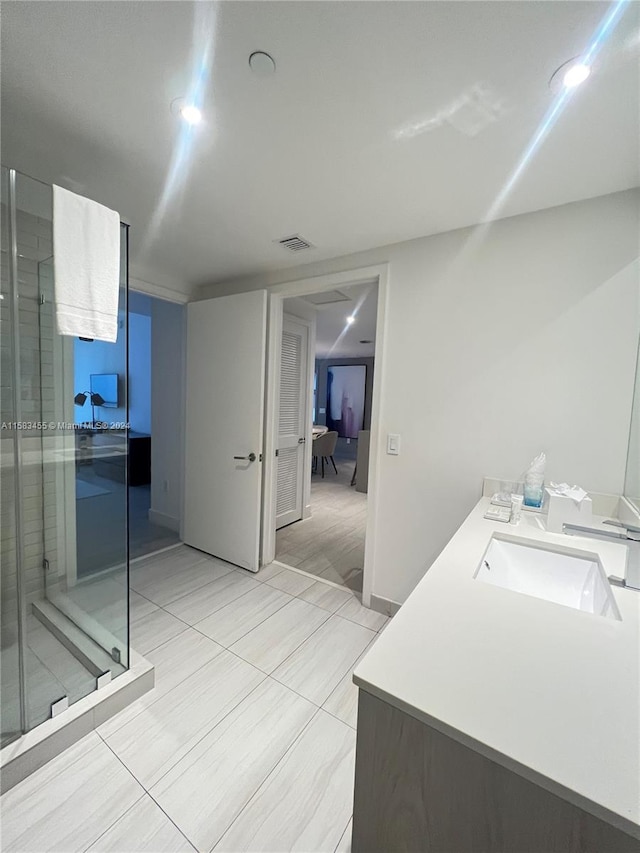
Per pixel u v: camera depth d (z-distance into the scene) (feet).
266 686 5.46
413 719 2.09
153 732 4.64
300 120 4.03
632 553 3.74
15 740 4.13
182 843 3.49
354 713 5.03
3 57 3.31
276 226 6.54
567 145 4.26
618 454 5.28
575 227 5.45
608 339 5.29
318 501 16.55
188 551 10.28
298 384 12.97
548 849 1.77
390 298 7.16
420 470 6.95
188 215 6.23
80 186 5.41
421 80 3.44
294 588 8.41
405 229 6.48
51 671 4.99
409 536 7.14
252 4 2.80
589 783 1.65
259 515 9.03
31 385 5.41
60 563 5.65
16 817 3.65
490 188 5.17
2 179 4.64
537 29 2.92
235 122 4.09
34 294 5.16
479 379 6.30
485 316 6.20
